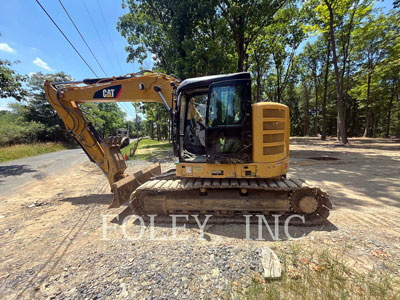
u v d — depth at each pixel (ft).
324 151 42.24
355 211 12.89
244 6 38.58
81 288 7.10
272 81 87.25
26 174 29.60
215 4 40.11
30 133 78.02
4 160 44.73
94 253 9.29
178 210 12.78
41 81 94.07
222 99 11.51
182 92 12.80
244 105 11.25
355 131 122.31
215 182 12.14
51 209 15.53
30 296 6.84
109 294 6.74
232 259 8.34
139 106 62.23
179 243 9.82
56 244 10.28
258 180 12.34
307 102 121.80
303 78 98.37
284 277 7.16
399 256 8.21
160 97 15.44
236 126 11.33
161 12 53.01
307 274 7.29
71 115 17.51
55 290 7.07
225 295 6.49
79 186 22.56
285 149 12.31
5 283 7.54
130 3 57.82
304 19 59.82
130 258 8.73
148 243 9.95
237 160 11.39
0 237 11.20
